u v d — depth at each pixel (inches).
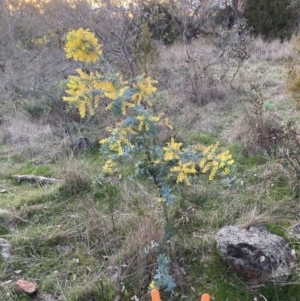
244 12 446.6
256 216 115.3
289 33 425.7
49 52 290.7
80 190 142.1
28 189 150.8
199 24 382.3
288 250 103.0
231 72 282.5
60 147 181.6
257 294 96.4
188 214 121.0
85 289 100.4
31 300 101.1
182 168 92.0
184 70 261.6
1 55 323.9
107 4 258.1
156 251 103.7
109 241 114.9
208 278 102.3
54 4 322.0
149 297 96.9
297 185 130.3
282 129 148.2
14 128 206.5
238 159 156.5
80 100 90.1
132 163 156.3
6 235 122.0
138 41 251.0
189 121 194.2
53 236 119.0
